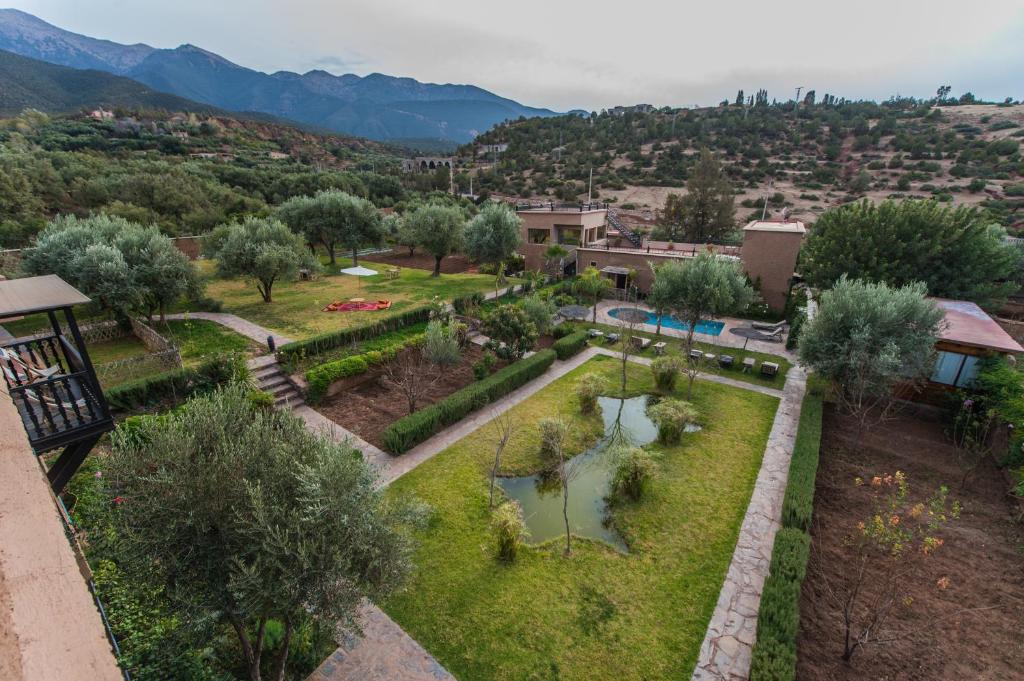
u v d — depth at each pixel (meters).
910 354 12.61
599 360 19.12
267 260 22.47
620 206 67.94
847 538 9.51
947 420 14.34
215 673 5.95
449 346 16.17
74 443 6.64
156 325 19.62
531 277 30.69
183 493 4.63
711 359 18.53
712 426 13.99
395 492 10.67
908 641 7.25
